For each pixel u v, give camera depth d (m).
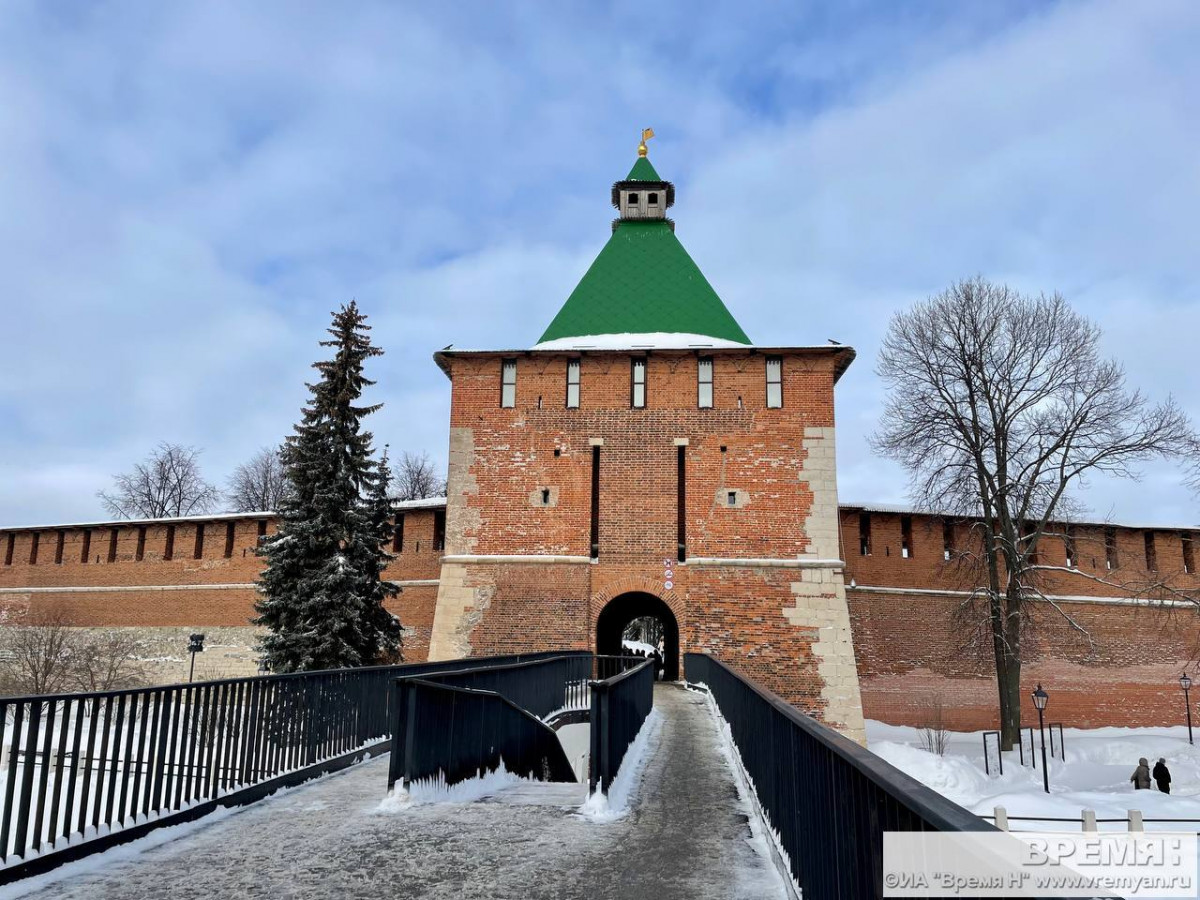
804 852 5.09
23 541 40.72
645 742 13.25
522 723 12.06
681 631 26.98
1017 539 30.34
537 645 27.19
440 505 33.66
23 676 34.34
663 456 28.33
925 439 31.83
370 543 27.59
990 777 24.27
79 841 6.37
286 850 6.74
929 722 32.78
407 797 8.30
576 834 7.25
